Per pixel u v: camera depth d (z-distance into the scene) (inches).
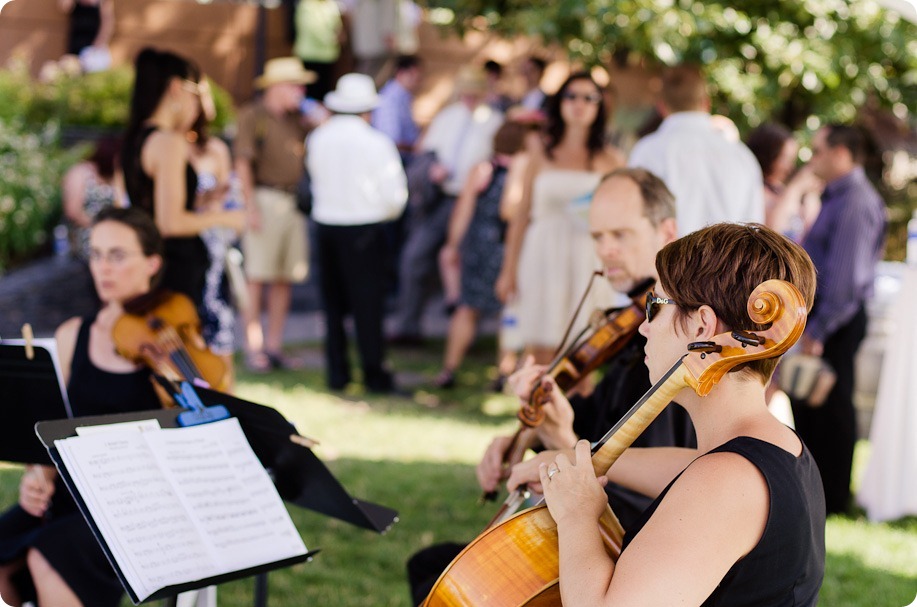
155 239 119.2
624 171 108.9
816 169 176.6
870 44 247.3
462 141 293.3
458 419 233.0
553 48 334.6
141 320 115.1
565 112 197.5
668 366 65.2
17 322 274.1
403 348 304.5
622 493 85.2
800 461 62.2
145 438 83.8
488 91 301.3
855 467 204.8
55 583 99.3
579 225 196.9
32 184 307.3
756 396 63.7
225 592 140.9
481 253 250.7
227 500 85.1
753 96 241.8
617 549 66.9
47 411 101.4
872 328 217.8
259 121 262.7
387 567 150.8
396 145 348.8
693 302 62.9
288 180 266.7
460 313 255.9
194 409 89.3
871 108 286.0
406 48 383.2
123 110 341.1
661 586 57.6
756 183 169.3
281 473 95.7
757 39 237.3
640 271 106.3
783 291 59.5
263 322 323.0
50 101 339.0
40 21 381.7
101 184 233.3
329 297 252.5
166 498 82.2
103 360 114.3
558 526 65.6
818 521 63.0
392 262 328.5
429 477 190.2
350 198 244.1
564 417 96.0
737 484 59.4
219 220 169.0
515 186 244.1
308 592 141.2
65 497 111.6
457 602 70.1
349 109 245.1
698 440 65.5
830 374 168.2
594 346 98.9
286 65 269.3
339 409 237.0
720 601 59.8
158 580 78.5
